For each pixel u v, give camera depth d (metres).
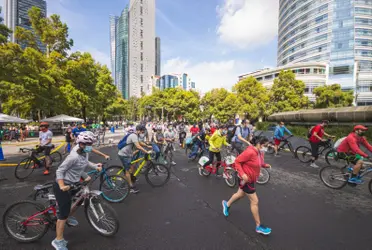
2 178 6.00
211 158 5.93
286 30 76.69
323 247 2.76
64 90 22.67
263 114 31.41
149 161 5.32
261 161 3.29
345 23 57.19
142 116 86.06
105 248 2.71
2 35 17.44
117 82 157.62
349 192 4.89
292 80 28.08
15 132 18.27
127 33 147.25
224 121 38.72
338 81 54.88
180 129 13.49
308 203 4.23
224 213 3.63
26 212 2.94
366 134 8.83
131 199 4.45
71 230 3.16
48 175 6.34
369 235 3.06
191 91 57.09
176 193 4.81
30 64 19.28
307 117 12.79
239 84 33.31
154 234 3.06
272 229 3.22
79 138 2.76
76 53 26.52
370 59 55.59
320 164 7.79
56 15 25.33
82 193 2.91
